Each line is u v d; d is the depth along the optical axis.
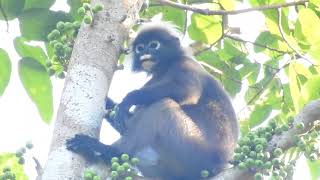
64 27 8.84
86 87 7.84
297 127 7.82
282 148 7.85
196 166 10.61
